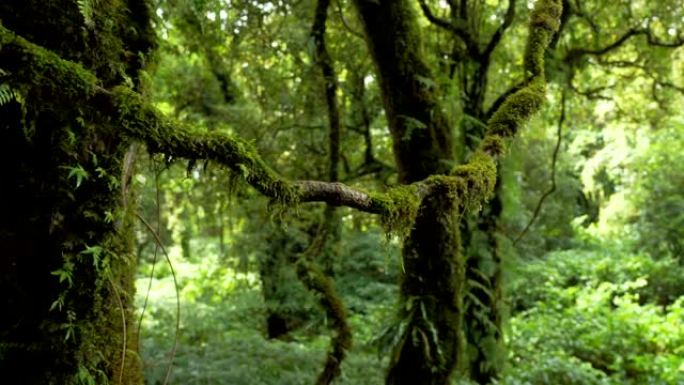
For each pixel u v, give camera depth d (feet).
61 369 4.78
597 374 22.48
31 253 4.73
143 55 5.48
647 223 43.04
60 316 4.79
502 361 17.93
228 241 29.37
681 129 40.83
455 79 18.08
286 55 19.38
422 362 11.81
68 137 4.68
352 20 18.70
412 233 11.77
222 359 18.04
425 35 18.75
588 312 32.37
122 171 5.12
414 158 12.23
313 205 22.86
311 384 16.05
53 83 4.03
